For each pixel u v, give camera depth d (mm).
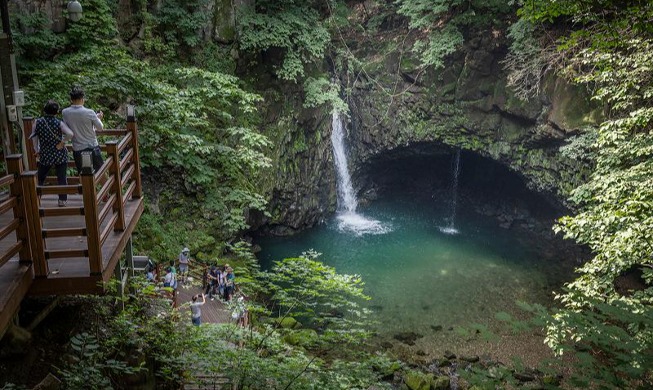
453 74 24906
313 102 24109
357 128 28281
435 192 31672
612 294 11992
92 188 5785
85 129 7590
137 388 7543
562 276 22062
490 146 24953
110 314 8391
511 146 24328
